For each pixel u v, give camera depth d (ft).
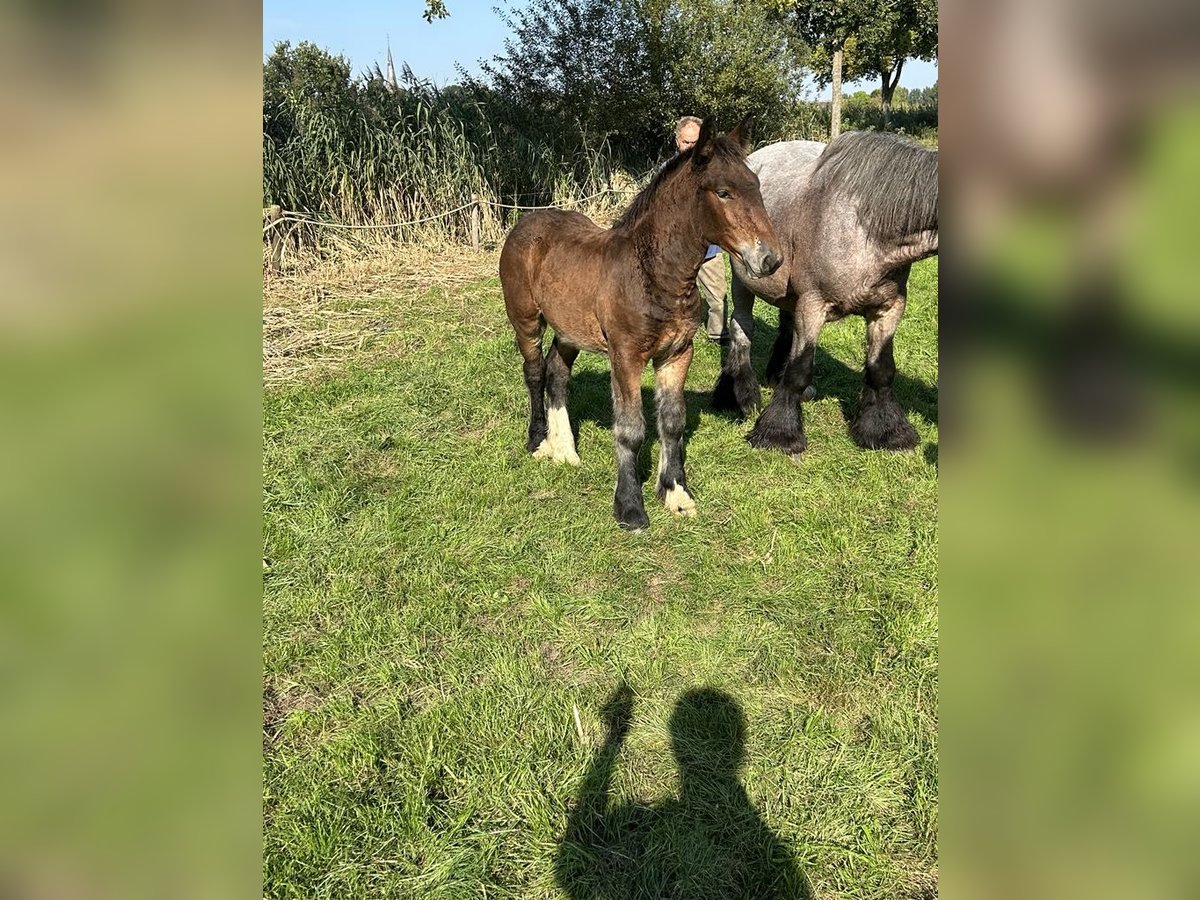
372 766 8.45
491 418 17.54
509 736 8.79
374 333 23.76
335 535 12.71
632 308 11.72
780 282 15.07
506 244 14.52
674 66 47.01
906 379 18.92
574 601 11.07
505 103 42.47
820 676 9.59
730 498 13.69
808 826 7.63
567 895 7.11
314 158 30.22
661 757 8.50
